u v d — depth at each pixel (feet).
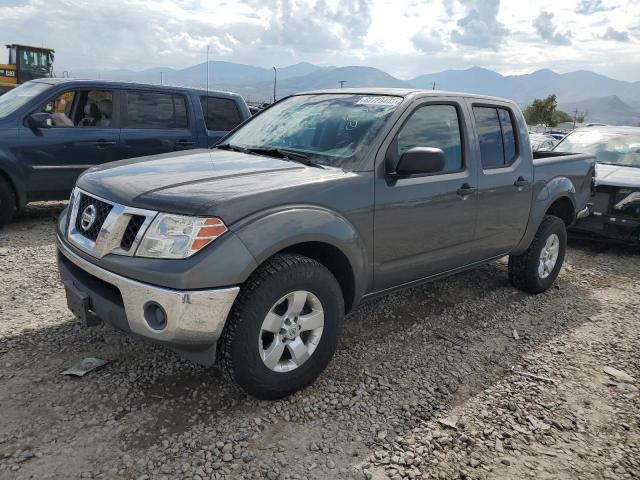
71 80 23.06
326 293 10.10
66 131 22.45
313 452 8.73
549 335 14.32
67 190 22.86
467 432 9.57
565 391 11.32
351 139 11.62
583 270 21.39
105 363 10.82
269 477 8.05
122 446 8.47
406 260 12.15
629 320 15.87
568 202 18.31
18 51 66.28
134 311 8.65
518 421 10.06
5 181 21.21
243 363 9.18
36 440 8.45
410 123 12.11
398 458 8.71
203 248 8.51
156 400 9.78
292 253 9.93
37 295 14.38
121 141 23.91
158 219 8.68
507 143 15.16
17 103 22.02
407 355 12.50
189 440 8.74
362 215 10.78
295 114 13.51
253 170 10.55
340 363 11.84
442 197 12.55
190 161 11.44
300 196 9.76
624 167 26.99
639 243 23.82
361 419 9.74
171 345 8.75
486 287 17.85
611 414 10.58
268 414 9.64
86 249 9.46
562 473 8.70
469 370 11.96
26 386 9.91
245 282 9.16
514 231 15.52
